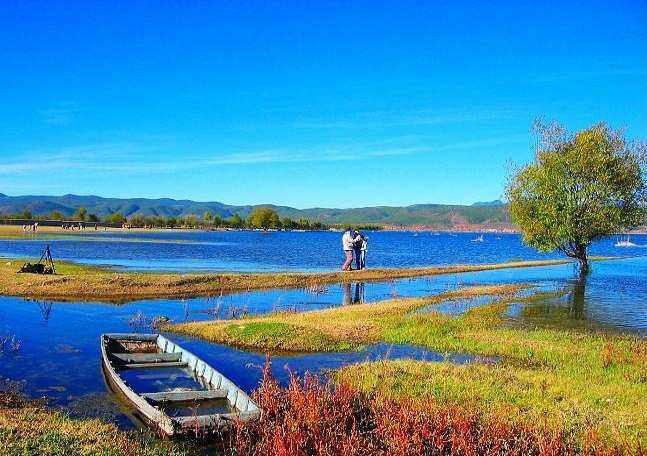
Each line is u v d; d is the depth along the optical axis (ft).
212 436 38.32
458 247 457.27
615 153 146.30
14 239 305.94
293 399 41.68
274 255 268.00
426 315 88.43
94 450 34.17
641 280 157.17
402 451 34.09
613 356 61.00
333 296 124.47
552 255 341.41
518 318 91.56
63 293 110.93
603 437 38.75
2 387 50.08
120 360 56.18
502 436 37.65
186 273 158.61
